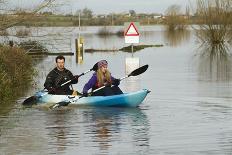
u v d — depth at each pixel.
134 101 21.23
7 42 34.12
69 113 20.06
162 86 28.00
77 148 14.54
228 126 17.19
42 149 14.46
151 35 104.50
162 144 14.88
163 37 94.12
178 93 25.19
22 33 33.69
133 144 14.93
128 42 48.47
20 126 17.64
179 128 17.02
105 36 106.25
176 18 124.25
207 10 66.12
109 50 58.69
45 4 31.17
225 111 20.06
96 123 18.03
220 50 55.50
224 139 15.34
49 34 35.09
